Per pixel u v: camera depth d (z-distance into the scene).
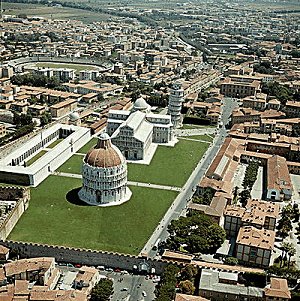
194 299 191.38
